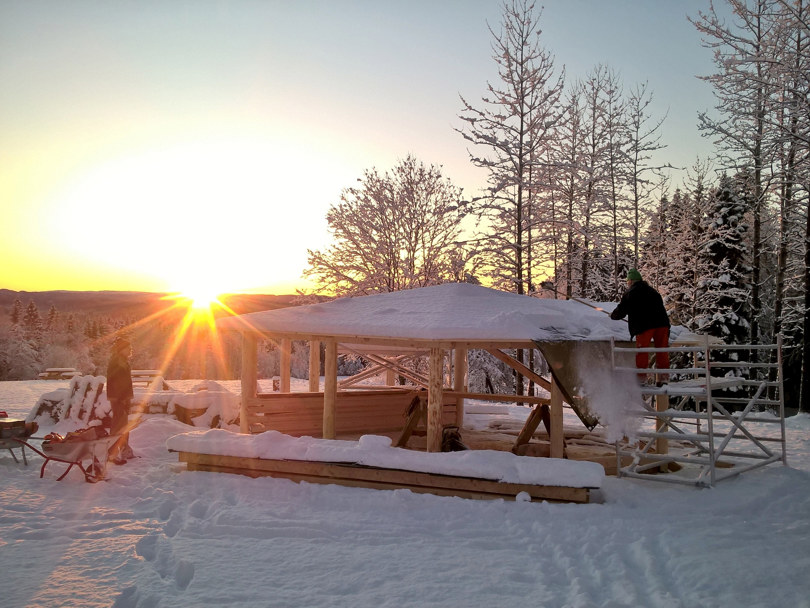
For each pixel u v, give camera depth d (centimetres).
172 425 1212
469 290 1078
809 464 1005
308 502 725
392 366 1355
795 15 1788
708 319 2759
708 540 587
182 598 443
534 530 623
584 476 705
